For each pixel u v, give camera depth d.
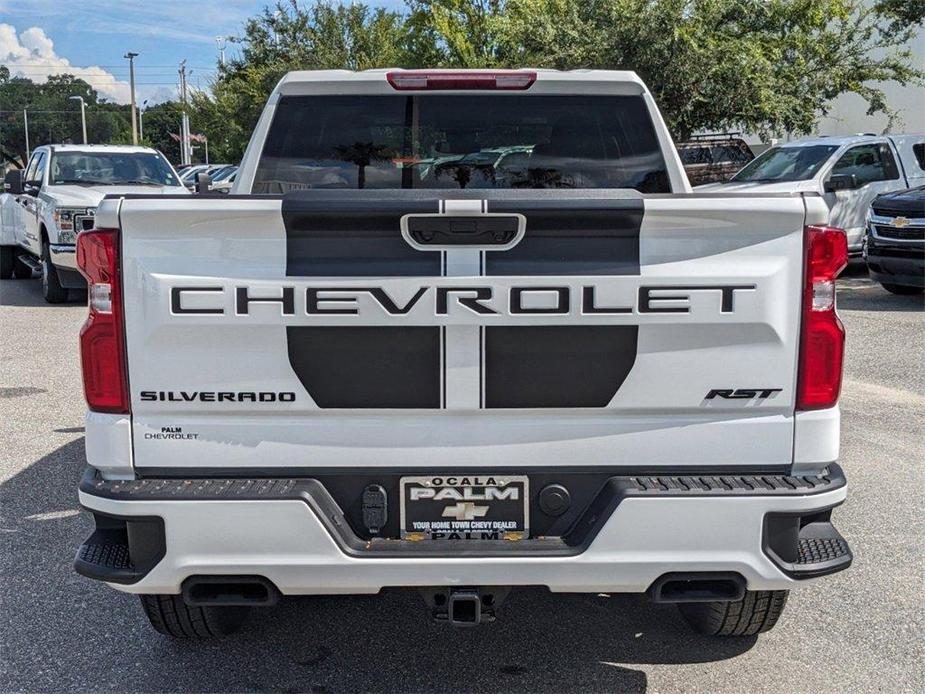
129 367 3.03
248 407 3.05
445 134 4.32
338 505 3.12
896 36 22.25
